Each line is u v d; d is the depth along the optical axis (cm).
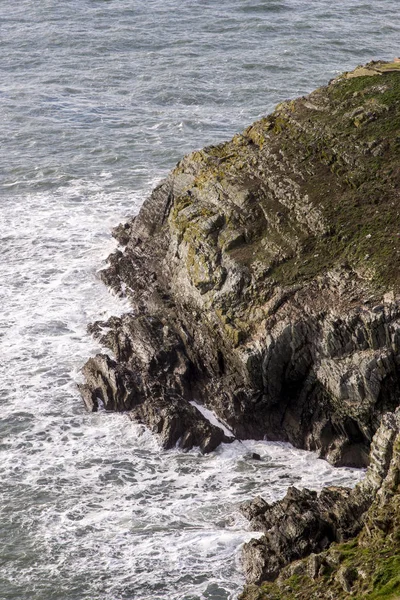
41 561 6231
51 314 9025
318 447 7312
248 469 7156
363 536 5809
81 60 16625
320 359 7181
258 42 17525
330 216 8012
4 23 18812
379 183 8162
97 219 10900
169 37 17838
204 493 6894
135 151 12794
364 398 6975
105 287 9475
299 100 9512
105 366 7900
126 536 6444
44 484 6944
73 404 7819
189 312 8262
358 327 7025
